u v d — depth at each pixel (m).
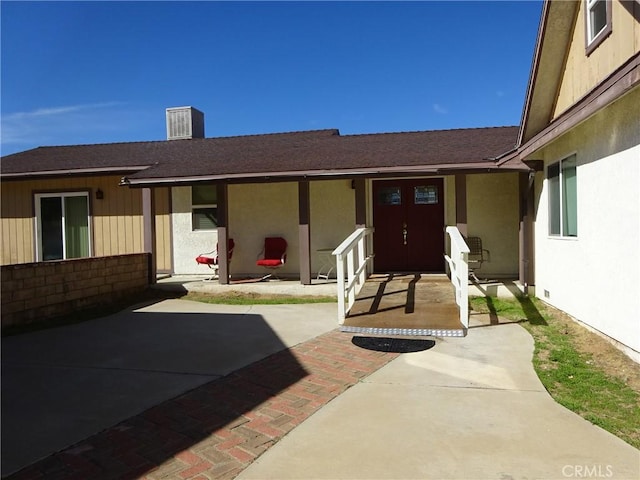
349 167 9.28
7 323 6.91
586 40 6.52
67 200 13.21
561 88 7.50
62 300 8.01
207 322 7.38
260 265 10.98
